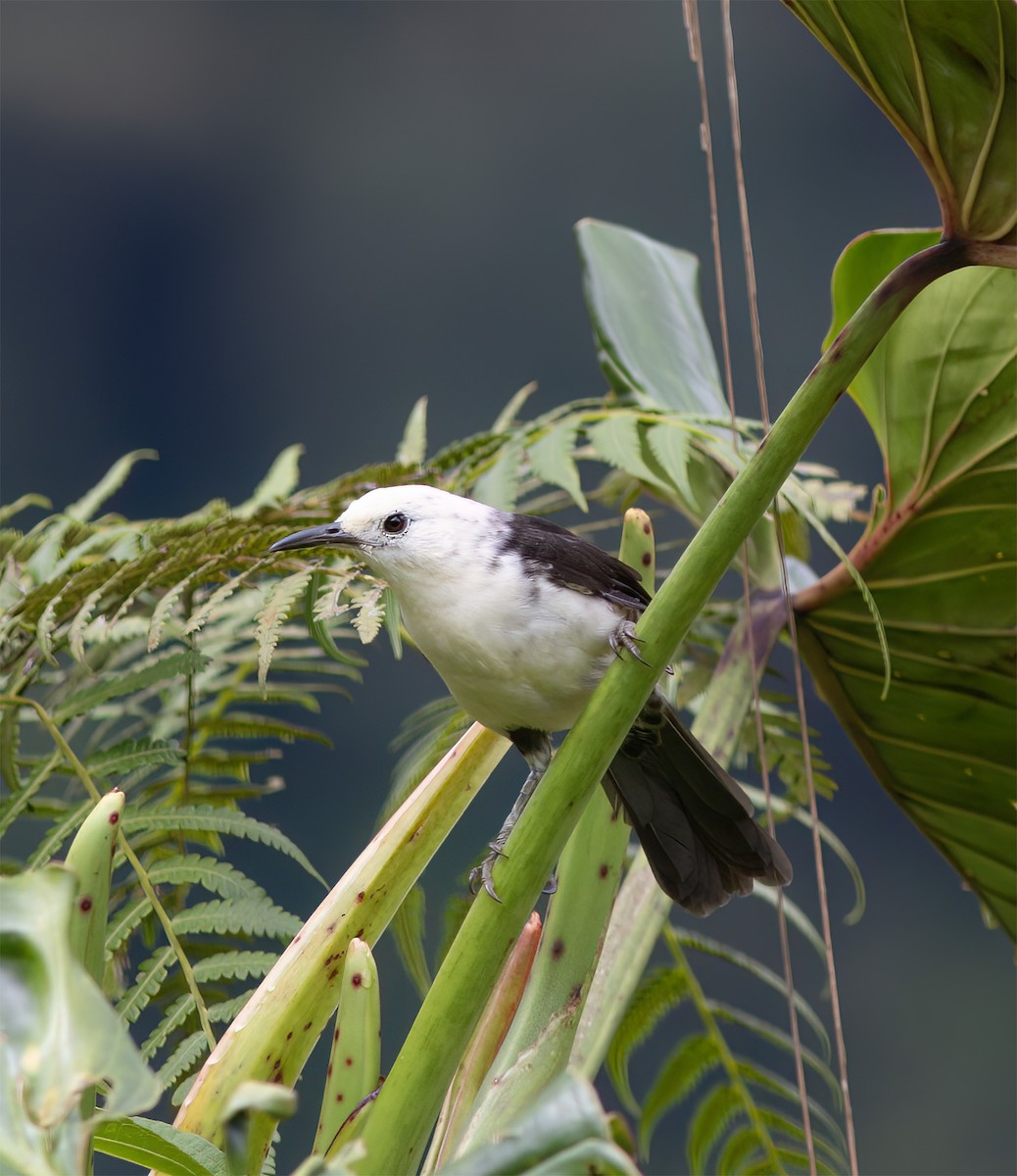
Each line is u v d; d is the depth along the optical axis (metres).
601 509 16.03
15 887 2.91
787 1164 6.96
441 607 5.47
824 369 3.85
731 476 7.84
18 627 6.21
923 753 7.36
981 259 4.00
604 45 29.53
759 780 9.34
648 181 29.23
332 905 4.49
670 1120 19.19
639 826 5.77
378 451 28.34
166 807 5.22
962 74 3.97
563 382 28.88
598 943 4.74
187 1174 3.87
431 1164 4.38
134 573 5.99
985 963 27.48
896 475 6.83
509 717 5.61
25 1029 2.74
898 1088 26.17
